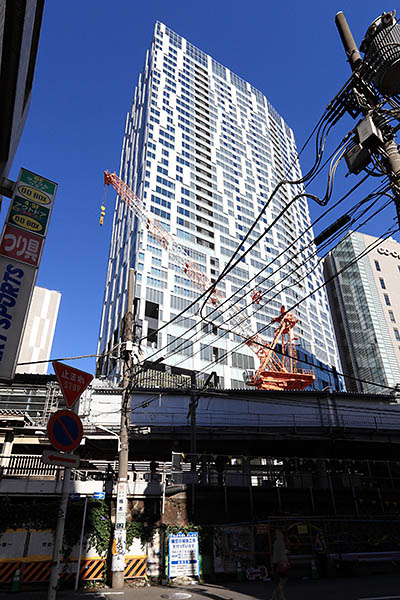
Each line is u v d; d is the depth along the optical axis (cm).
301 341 9888
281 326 7581
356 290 8712
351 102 813
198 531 1566
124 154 11044
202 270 8656
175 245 8456
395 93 793
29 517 1420
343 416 3456
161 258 8062
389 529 1884
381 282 8738
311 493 2206
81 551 1427
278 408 3431
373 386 7719
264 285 9812
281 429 3297
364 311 8369
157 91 10300
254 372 6347
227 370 7619
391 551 1797
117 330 7188
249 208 10825
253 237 10381
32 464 1997
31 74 1159
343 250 9412
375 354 7844
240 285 9256
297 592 1082
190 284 8250
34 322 9931
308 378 5991
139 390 3250
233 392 3416
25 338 9650
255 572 1509
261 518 2009
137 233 8081
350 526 1856
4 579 1318
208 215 9594
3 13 733
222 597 1032
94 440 2914
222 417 3303
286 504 2175
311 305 11269
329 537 1775
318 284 12269
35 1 920
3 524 1385
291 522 1761
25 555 1363
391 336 8044
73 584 1364
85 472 2189
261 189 11631
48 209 956
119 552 1328
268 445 3491
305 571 1580
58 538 552
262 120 13462
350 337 8581
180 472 2244
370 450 3716
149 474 2173
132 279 1816
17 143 1106
